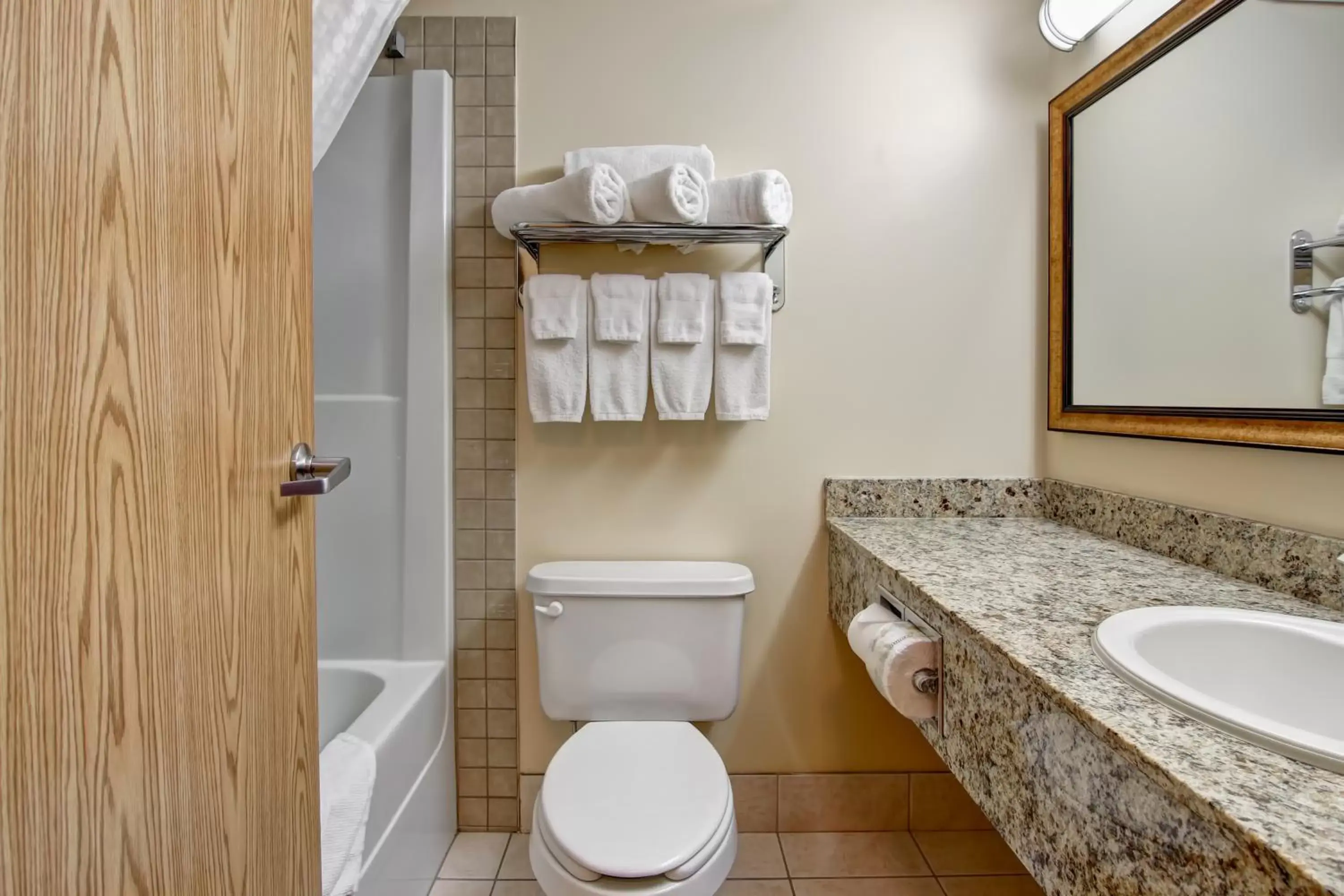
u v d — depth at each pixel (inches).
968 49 57.5
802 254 57.7
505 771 58.8
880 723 59.2
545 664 52.9
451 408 57.6
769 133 57.3
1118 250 49.1
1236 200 38.9
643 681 52.3
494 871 54.0
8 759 13.5
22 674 13.9
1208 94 40.9
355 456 57.1
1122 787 21.0
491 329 57.2
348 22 40.8
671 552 58.2
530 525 58.0
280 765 25.7
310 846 28.4
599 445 57.9
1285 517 36.8
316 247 57.4
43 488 14.5
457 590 58.2
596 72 56.9
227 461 21.9
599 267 57.1
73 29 15.2
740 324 53.1
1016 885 52.6
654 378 53.8
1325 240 33.6
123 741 16.9
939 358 58.2
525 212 50.9
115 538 16.7
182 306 19.4
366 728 44.6
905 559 43.6
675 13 57.1
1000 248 57.9
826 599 58.6
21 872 13.8
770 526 58.4
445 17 56.6
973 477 58.6
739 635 53.0
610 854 35.5
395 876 45.4
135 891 17.3
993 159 57.7
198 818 20.1
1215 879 17.0
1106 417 49.9
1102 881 21.8
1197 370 41.9
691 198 49.0
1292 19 35.4
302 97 27.9
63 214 14.9
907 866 54.7
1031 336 58.3
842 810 59.3
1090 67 53.0
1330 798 17.1
